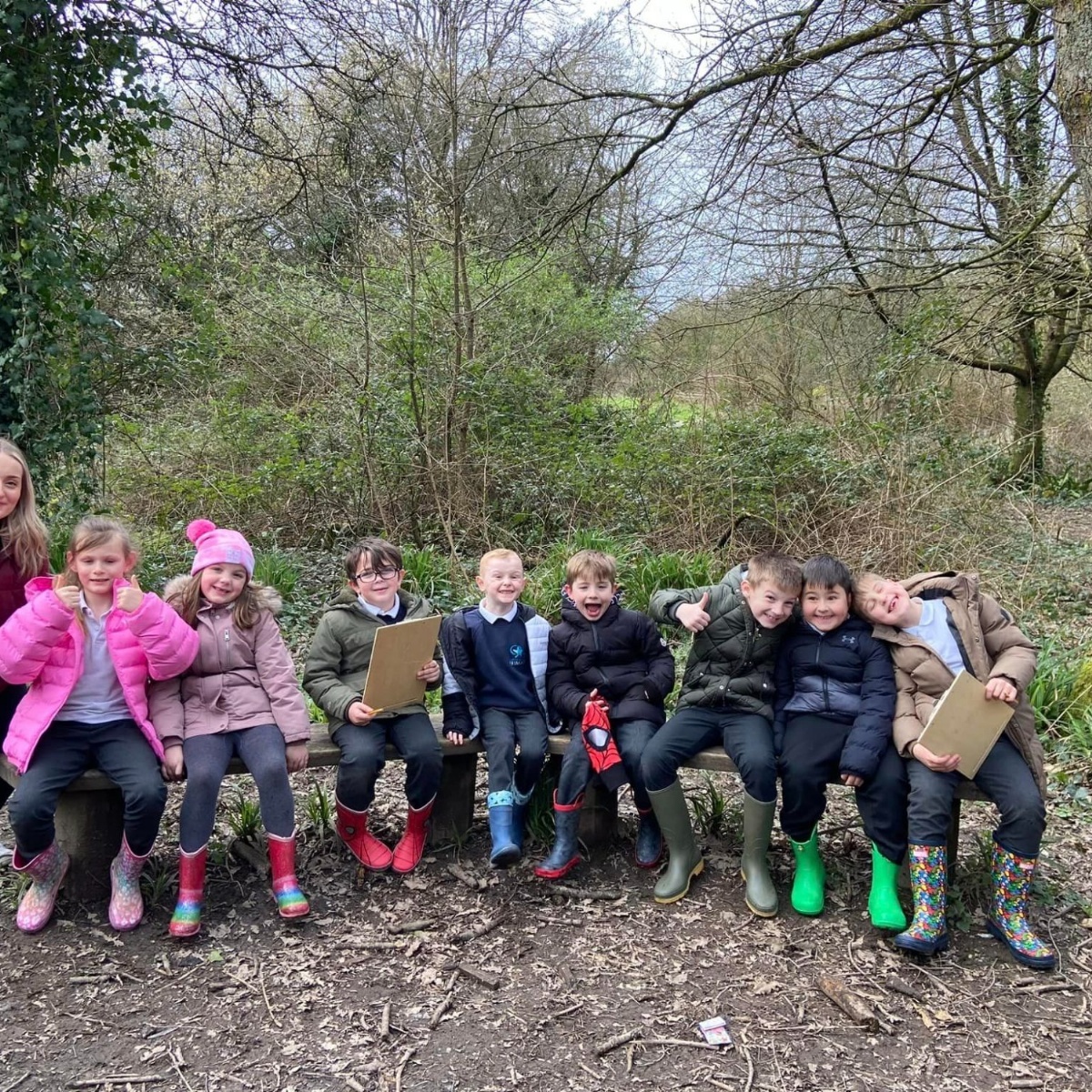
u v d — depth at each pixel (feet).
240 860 10.75
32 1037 7.83
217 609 10.32
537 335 31.24
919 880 9.17
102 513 22.20
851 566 22.50
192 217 32.09
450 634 11.06
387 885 10.39
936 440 26.25
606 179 27.32
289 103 30.86
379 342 25.77
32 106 18.58
